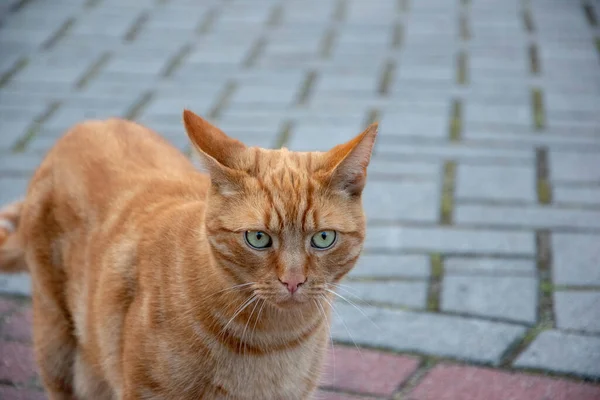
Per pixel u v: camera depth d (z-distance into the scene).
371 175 5.26
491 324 4.05
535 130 5.72
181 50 6.90
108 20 7.45
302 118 5.87
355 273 4.43
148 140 3.56
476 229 4.76
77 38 7.11
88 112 5.96
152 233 3.03
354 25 7.36
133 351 2.90
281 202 2.75
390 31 7.22
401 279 4.39
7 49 6.90
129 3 7.84
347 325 4.08
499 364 3.82
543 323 4.04
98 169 3.31
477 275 4.39
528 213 4.88
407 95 6.20
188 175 3.42
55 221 3.32
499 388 3.68
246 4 7.84
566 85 6.28
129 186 3.25
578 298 4.18
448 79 6.41
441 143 5.60
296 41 7.05
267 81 6.40
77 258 3.24
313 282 2.81
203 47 6.95
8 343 4.01
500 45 6.93
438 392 3.67
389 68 6.59
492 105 6.04
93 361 3.27
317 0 7.93
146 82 6.39
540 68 6.55
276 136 5.63
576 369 3.75
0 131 5.74
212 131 2.90
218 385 2.92
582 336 3.94
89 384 3.44
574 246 4.58
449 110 5.98
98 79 6.44
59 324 3.41
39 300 3.42
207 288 2.83
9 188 5.12
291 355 2.97
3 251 3.63
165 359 2.84
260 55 6.82
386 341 3.97
